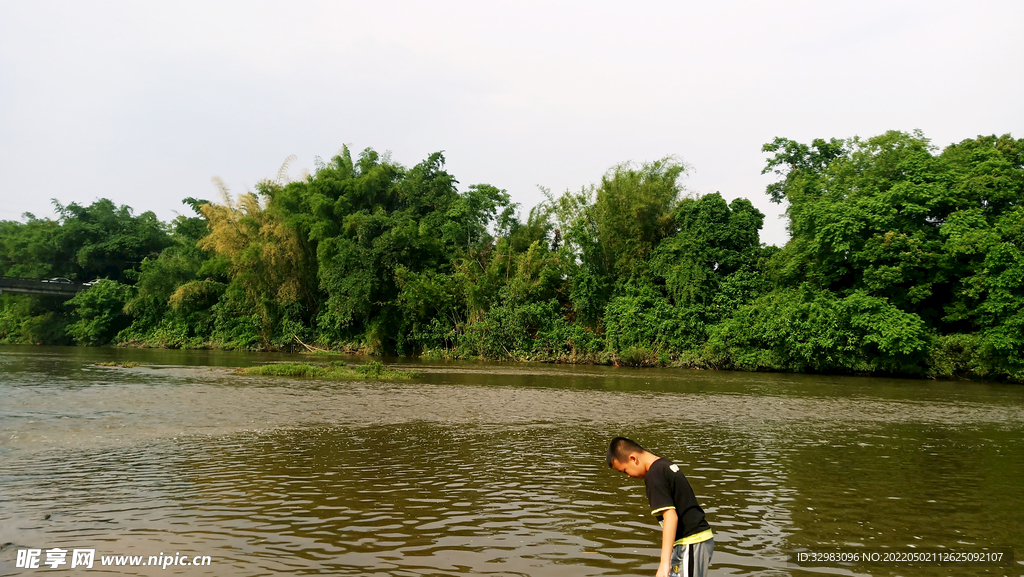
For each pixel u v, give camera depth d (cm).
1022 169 3441
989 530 711
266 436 1213
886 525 725
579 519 729
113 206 6281
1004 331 2931
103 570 550
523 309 3941
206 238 4694
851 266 3431
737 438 1302
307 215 4375
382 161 4925
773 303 3434
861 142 3819
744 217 3884
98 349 4541
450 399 1862
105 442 1122
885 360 3098
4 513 712
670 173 4228
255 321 4634
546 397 1967
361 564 576
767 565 593
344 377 2494
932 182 3338
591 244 4169
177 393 1823
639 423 1478
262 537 647
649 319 3681
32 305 5606
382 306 4241
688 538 448
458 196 4850
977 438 1349
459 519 722
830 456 1127
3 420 1314
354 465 986
